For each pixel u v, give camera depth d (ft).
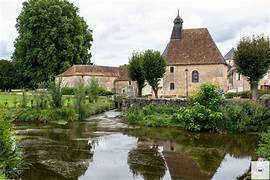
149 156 64.90
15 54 219.61
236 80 224.12
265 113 92.32
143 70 142.92
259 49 108.47
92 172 54.29
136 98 127.03
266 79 205.98
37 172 53.57
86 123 110.93
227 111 92.99
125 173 53.88
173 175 52.80
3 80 228.22
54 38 204.13
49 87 124.47
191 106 101.14
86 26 229.86
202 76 169.99
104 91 197.16
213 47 172.65
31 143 76.28
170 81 174.40
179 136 86.02
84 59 225.35
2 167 47.34
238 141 79.46
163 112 112.06
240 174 53.01
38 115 116.26
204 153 67.46
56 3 213.87
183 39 178.50
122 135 87.61
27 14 208.95
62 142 77.71
